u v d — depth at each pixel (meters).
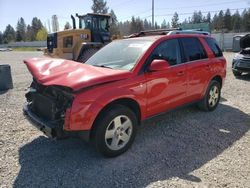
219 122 5.27
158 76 4.28
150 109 4.27
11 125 5.05
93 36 13.49
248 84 9.11
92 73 3.66
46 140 4.39
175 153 3.96
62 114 3.42
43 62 4.24
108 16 13.97
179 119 5.42
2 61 20.89
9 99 7.09
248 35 10.34
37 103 4.01
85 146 4.17
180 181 3.25
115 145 3.81
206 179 3.29
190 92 5.12
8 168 3.53
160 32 6.53
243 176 3.35
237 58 10.52
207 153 3.96
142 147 4.16
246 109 6.13
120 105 3.84
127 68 4.08
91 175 3.38
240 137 4.55
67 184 3.20
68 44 13.17
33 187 3.14
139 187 3.14
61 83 3.37
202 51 5.49
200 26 30.59
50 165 3.62
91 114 3.41
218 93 6.07
